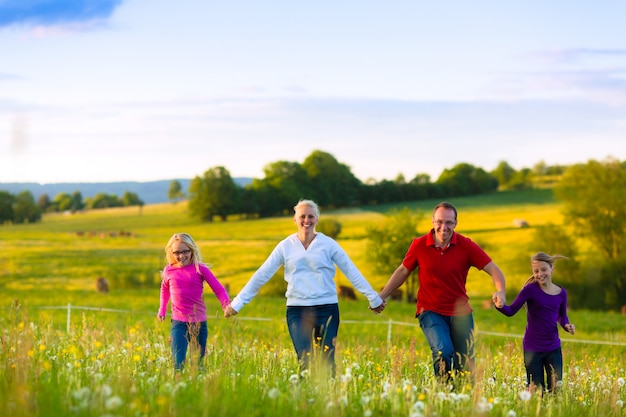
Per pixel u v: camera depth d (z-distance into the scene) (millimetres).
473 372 9289
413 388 7820
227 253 125000
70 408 5938
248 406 6852
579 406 8852
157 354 11148
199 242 137875
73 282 107688
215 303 52469
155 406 6391
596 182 90188
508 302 83438
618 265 87438
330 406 6867
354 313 47812
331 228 127625
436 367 10000
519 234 119250
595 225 89438
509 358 12031
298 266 10211
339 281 91688
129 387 6824
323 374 8156
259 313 41625
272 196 167375
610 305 87375
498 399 8078
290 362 10758
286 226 152125
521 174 168500
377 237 83688
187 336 10773
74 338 12359
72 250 132500
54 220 186125
